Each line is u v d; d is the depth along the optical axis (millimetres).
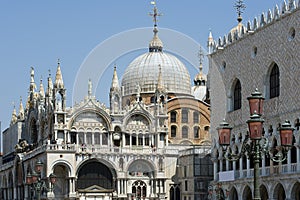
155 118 122250
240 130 92688
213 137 102250
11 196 144125
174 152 119000
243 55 92938
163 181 117562
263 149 36000
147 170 118250
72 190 112438
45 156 112000
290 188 76312
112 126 120625
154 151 118688
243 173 90750
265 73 86062
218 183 95500
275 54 83188
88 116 120062
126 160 117312
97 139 120312
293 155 79688
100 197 115625
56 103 117812
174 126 131000
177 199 117750
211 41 106000
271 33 84562
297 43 77500
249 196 90500
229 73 97688
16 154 136500
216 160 101000
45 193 112750
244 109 91688
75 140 119000
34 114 136125
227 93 98125
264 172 84062
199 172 109750
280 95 81625
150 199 116875
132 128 121938
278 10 83375
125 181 116562
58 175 114625
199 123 131750
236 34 96062
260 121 33812
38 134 130625
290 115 78500
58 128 116875
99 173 117562
